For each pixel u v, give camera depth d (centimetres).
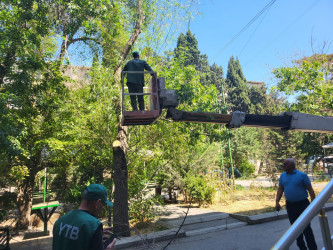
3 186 1035
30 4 843
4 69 798
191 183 1241
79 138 959
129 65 558
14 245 756
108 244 214
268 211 980
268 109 4147
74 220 199
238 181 2712
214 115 503
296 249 543
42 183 1598
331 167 2284
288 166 509
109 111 834
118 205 763
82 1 900
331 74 1437
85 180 1399
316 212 139
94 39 1055
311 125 539
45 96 935
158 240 707
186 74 841
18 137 685
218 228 807
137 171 1059
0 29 810
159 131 935
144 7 957
